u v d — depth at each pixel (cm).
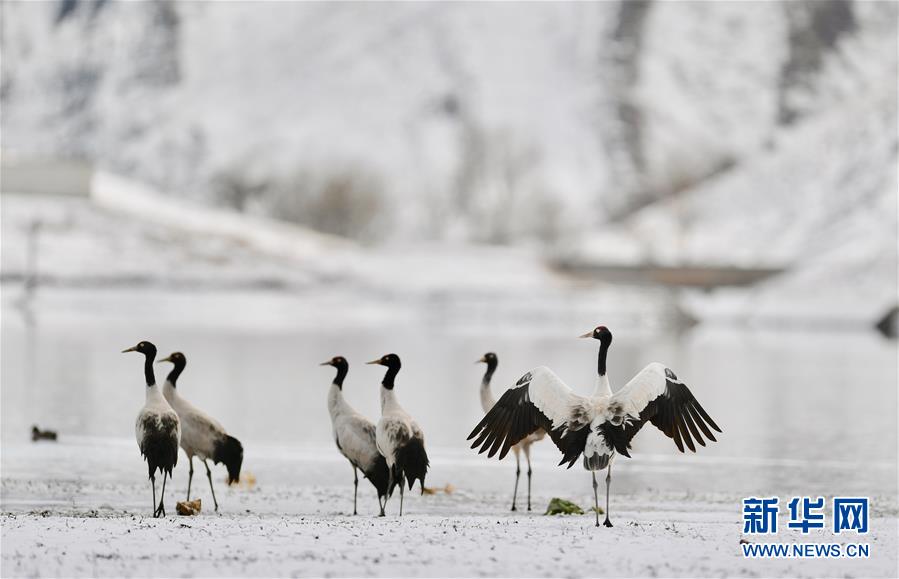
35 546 1645
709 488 2923
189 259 12875
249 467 3119
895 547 1798
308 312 11931
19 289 11006
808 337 11700
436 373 6462
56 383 5238
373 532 1822
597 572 1555
